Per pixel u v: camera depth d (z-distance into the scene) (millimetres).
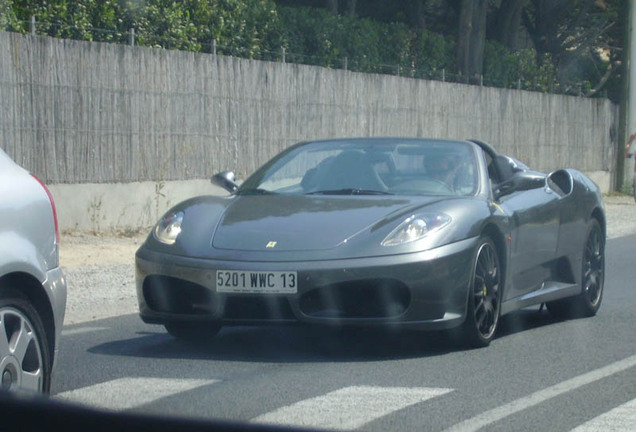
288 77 26109
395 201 10141
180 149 22719
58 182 19734
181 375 8844
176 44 24578
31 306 7094
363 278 9078
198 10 25875
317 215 9805
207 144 23516
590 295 12578
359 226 9531
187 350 10055
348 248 9227
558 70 49188
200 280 9305
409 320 9227
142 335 10977
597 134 43719
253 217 9898
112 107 20891
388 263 9125
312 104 27016
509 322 12180
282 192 11047
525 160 38656
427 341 10359
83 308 13031
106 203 20781
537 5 49344
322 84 27359
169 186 22438
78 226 20188
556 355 9914
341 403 7832
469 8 38125
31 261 7055
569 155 41688
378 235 9375
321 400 7926
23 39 18922
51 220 7410
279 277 9078
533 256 11227
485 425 7258
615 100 55281
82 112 20188
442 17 47406
